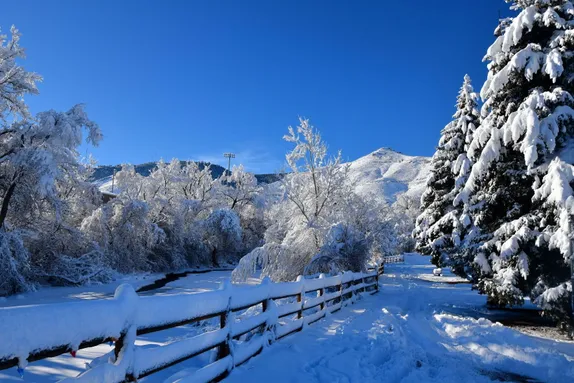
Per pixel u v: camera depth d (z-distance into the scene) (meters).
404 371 5.61
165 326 3.63
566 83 10.90
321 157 22.75
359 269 18.06
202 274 39.09
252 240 57.03
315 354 5.95
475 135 12.73
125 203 35.41
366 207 22.84
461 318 10.59
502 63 12.43
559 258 10.20
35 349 2.22
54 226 26.20
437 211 22.73
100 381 2.72
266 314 6.37
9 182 23.05
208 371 4.32
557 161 9.93
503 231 11.21
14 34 21.98
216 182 57.75
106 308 2.83
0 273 19.94
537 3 11.61
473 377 5.70
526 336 8.48
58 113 23.16
